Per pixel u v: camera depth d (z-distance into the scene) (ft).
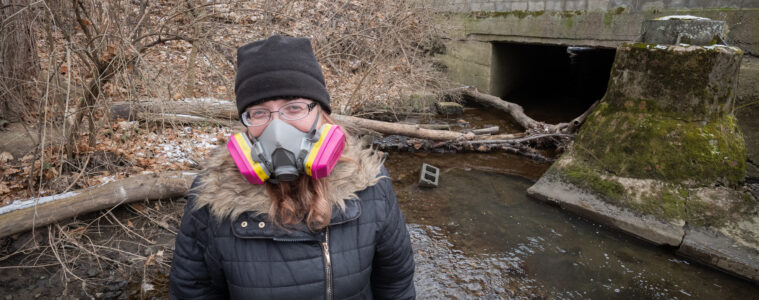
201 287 3.59
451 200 13.66
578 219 12.57
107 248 9.48
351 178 3.52
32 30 12.22
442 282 9.48
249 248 3.32
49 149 11.13
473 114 24.43
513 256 10.59
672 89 12.28
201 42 13.00
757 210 10.70
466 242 11.18
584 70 34.32
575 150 14.33
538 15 23.09
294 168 3.17
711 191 11.42
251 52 3.39
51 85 9.74
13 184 10.36
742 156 11.79
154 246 9.91
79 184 10.71
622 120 13.24
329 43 18.08
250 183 3.34
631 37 19.76
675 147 12.05
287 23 17.83
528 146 18.53
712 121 11.96
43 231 9.39
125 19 11.06
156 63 16.17
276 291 3.31
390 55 21.13
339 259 3.40
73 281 8.75
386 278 4.00
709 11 16.84
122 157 12.29
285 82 3.25
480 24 25.95
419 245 10.91
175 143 13.89
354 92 18.86
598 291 9.31
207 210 3.45
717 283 9.66
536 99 28.19
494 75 26.68
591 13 20.97
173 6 13.66
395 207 3.83
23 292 8.31
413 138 19.43
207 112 15.46
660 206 11.63
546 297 9.09
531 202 13.64
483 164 17.01
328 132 3.26
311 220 3.27
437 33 26.25
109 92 11.25
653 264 10.36
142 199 10.55
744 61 15.93
